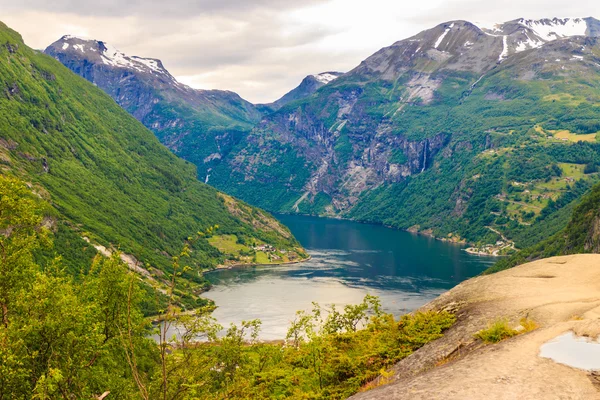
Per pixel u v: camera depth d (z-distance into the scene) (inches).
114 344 1787.6
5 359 1378.0
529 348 906.7
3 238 1768.0
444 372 896.3
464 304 1387.8
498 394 751.1
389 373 1194.0
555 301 1190.3
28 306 1576.0
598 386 748.6
